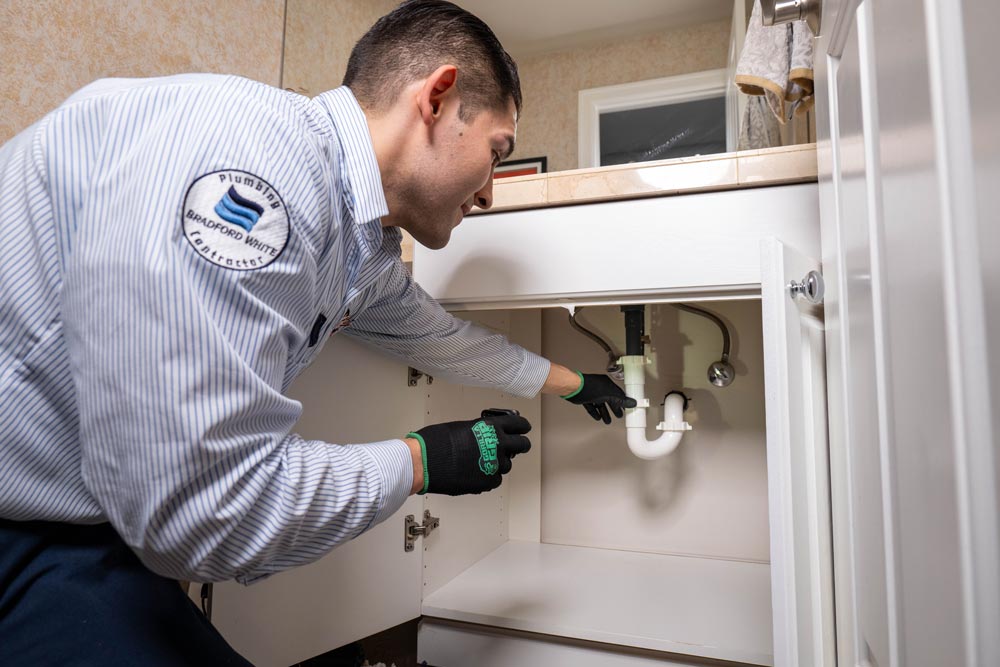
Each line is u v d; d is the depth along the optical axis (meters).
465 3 2.03
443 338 0.86
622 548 1.42
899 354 0.35
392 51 0.60
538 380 0.96
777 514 0.54
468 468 0.62
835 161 0.56
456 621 1.07
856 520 0.51
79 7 0.85
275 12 1.27
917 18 0.29
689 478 1.38
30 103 0.78
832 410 0.61
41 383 0.45
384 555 0.99
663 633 0.93
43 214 0.45
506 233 0.88
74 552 0.48
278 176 0.45
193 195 0.41
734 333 1.36
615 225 0.82
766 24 0.66
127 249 0.39
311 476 0.48
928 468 0.29
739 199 0.78
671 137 2.17
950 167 0.25
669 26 2.16
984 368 0.23
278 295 0.47
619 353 1.42
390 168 0.61
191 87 0.46
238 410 0.41
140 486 0.40
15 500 0.46
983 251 0.22
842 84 0.53
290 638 0.83
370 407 0.94
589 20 2.12
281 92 0.54
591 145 2.22
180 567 0.43
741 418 1.35
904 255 0.33
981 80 0.22
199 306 0.39
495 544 1.44
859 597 0.51
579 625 0.97
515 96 0.65
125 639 0.47
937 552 0.28
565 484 1.49
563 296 0.86
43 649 0.45
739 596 1.10
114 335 0.39
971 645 0.23
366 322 0.86
